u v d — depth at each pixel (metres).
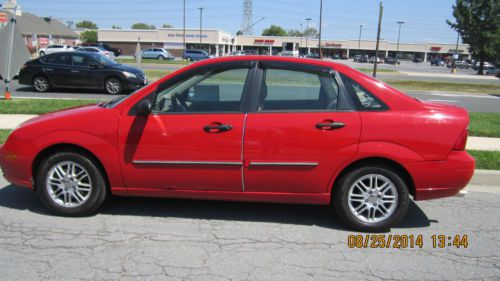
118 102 4.33
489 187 5.86
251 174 4.10
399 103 4.04
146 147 4.13
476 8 49.78
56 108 10.17
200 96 4.24
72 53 15.07
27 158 4.27
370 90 4.07
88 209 4.35
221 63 4.26
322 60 4.26
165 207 4.77
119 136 4.14
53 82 15.05
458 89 22.09
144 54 56.66
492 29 49.66
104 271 3.33
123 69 15.03
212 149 4.07
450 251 3.86
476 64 69.25
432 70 53.09
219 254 3.67
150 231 4.11
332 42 97.19
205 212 4.65
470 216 4.75
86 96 14.09
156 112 4.18
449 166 3.97
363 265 3.55
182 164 4.12
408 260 3.66
